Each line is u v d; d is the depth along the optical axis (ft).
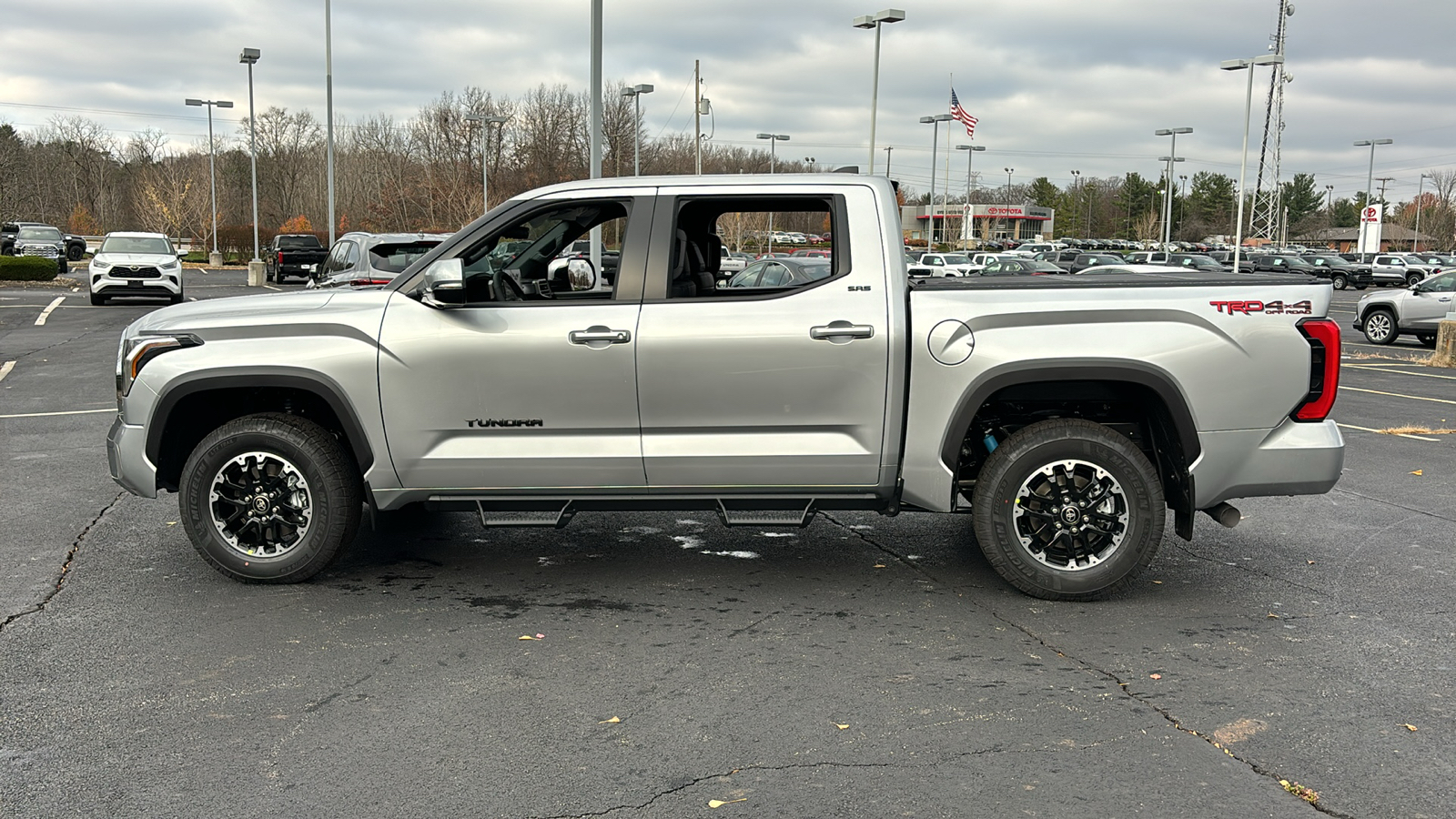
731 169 270.05
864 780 10.95
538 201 16.80
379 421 16.61
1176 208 440.45
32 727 12.18
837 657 14.47
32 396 39.78
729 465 16.44
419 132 255.91
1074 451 16.28
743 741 11.87
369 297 16.94
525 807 10.41
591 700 13.01
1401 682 13.64
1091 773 11.10
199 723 12.30
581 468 16.53
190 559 19.02
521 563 18.98
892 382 16.12
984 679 13.69
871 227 16.43
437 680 13.64
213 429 18.43
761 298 16.30
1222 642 15.10
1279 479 16.22
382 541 20.49
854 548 20.08
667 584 17.80
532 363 16.28
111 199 270.05
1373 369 57.26
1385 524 22.15
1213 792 10.71
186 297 98.48
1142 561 16.43
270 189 266.16
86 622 15.74
